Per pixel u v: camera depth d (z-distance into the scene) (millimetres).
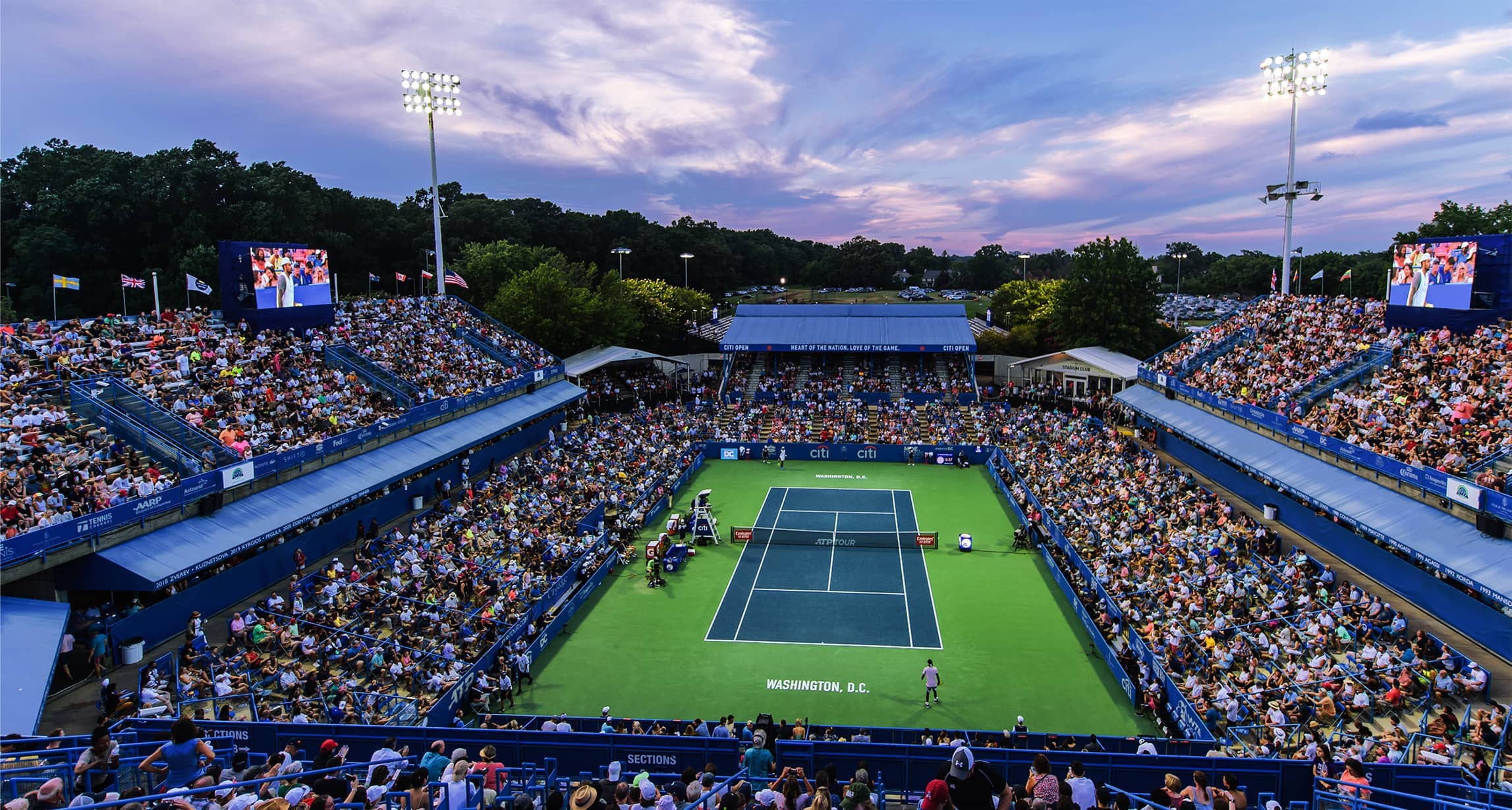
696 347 106500
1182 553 44219
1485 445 38031
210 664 31375
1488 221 95500
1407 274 53156
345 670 33656
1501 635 32312
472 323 76312
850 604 44812
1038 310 105062
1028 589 46875
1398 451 40781
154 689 28984
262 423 44688
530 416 66125
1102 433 70750
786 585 47750
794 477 72000
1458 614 34594
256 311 52656
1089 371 86688
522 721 32188
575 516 52625
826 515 60875
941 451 76250
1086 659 38125
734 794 14570
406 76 75000
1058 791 14414
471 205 134625
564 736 25219
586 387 86438
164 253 86688
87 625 31141
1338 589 38531
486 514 50000
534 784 21562
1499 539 33000
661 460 69500
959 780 11734
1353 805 19531
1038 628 41625
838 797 18641
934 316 99750
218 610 37000
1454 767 21906
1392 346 52438
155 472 36156
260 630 33906
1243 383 60469
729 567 50875
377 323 65312
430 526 47562
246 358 49719
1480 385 43031
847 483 69938
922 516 60594
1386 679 30688
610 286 99062
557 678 36406
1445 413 42469
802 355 98438
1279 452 48844
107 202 83500
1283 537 46844
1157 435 71688
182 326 49469
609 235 152875
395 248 116875
